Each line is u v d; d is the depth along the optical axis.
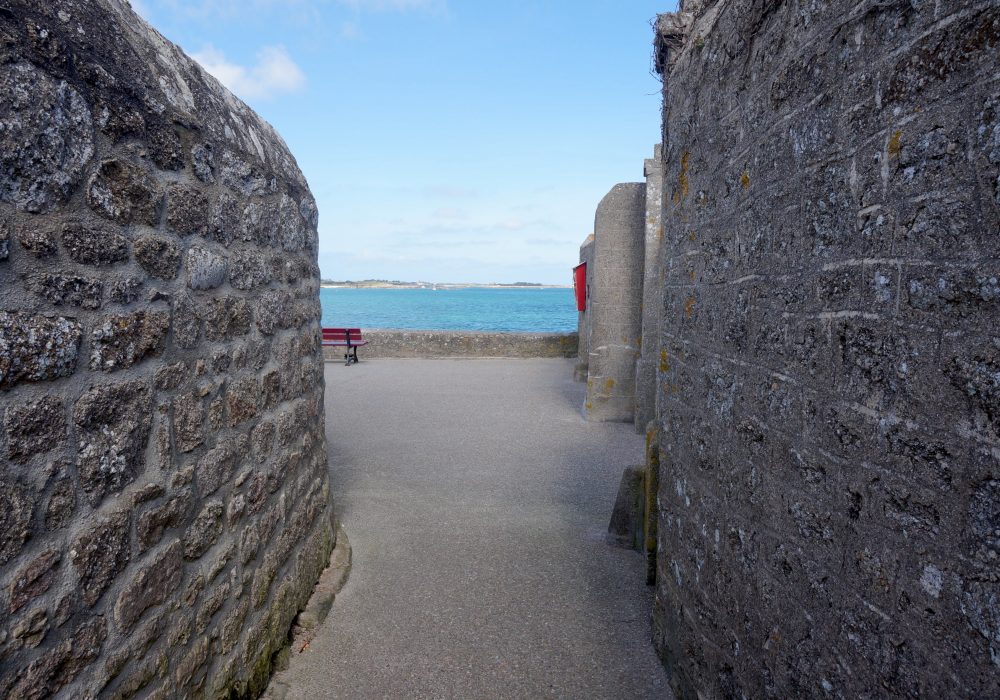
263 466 2.65
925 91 1.20
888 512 1.33
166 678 1.90
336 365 12.48
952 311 1.14
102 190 1.63
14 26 1.37
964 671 1.12
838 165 1.51
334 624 3.13
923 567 1.22
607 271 7.57
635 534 4.04
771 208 1.86
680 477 2.71
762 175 1.92
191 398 2.05
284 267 2.94
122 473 1.69
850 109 1.46
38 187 1.41
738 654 2.10
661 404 3.05
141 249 1.79
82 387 1.54
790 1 1.75
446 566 3.78
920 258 1.22
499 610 3.29
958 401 1.13
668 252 2.96
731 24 2.18
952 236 1.13
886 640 1.34
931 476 1.20
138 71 1.89
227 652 2.30
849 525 1.48
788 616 1.77
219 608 2.24
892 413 1.31
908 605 1.27
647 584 3.57
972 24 1.09
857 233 1.43
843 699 1.51
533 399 9.06
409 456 6.14
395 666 2.80
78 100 1.55
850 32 1.46
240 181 2.45
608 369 7.65
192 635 2.05
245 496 2.46
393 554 3.94
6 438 1.30
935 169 1.17
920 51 1.21
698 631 2.45
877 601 1.38
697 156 2.54
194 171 2.10
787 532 1.78
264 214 2.69
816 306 1.61
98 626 1.58
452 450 6.36
